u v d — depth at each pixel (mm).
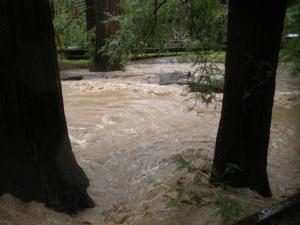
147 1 7586
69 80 15727
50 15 5270
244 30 5496
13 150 5066
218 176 5840
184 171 6434
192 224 4762
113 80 15492
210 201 5125
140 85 14344
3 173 5012
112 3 15617
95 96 12609
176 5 7340
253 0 5387
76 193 5602
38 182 5230
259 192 5910
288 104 12391
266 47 5480
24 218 4715
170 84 14484
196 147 7969
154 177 6504
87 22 16047
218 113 10727
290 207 3762
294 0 10453
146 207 5523
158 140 8438
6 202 4816
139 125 9492
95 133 8836
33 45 5051
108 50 8484
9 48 4945
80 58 21328
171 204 5145
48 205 5281
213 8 7066
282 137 9141
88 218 5457
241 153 5801
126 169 7055
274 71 5633
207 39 7508
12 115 5023
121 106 11281
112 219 5453
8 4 4863
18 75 5031
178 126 9508
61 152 5523
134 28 7758
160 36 7691
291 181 6977
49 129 5309
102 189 6340
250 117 5715
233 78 5672
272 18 5414
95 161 7355
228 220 4609
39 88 5172
